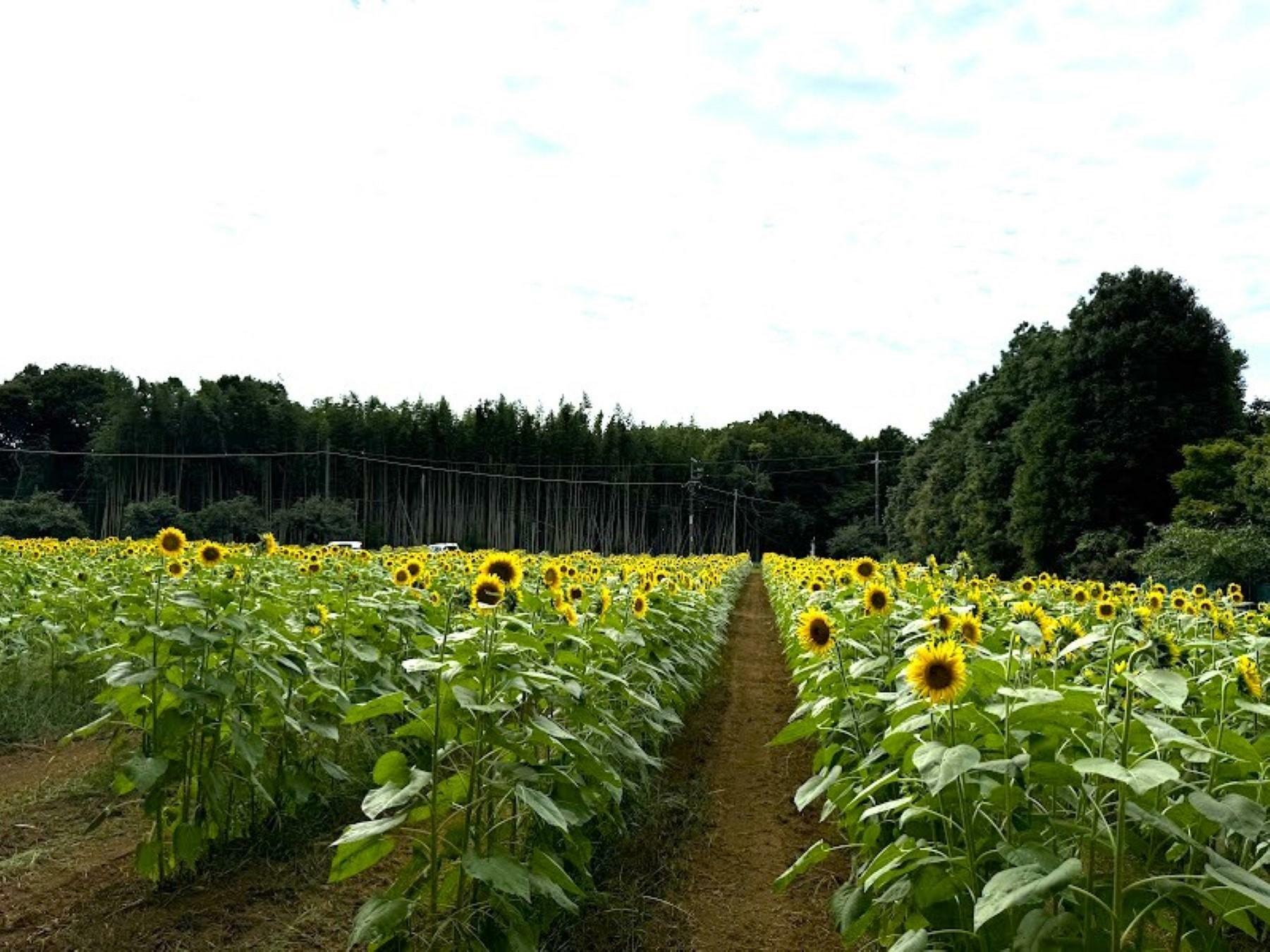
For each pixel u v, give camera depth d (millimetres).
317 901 4801
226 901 4742
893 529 62406
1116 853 2594
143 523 47750
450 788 3588
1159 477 31500
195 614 4965
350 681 6293
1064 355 33875
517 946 3391
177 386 74312
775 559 40750
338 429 62219
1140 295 32875
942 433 59625
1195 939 3180
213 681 4641
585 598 6746
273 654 5262
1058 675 4309
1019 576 34250
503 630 3943
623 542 73500
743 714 10266
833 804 4035
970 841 2904
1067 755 3242
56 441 74812
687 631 8938
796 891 5258
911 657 3404
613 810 5262
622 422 77500
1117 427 31984
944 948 3061
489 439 66000
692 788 6992
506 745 3574
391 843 3461
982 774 3152
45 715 8414
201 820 4863
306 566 9070
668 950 4473
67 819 6035
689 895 5172
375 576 9484
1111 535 30062
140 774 4273
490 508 64875
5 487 71062
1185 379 32500
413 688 6477
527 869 3365
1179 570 21062
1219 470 25906
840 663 4973
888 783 3855
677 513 80312
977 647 4125
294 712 5441
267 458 59812
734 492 77312
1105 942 2678
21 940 4320
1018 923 2863
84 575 10242
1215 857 2596
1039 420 34344
